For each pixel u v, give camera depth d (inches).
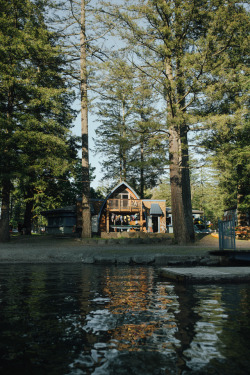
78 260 531.8
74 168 905.5
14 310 161.0
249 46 696.4
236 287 249.1
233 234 498.3
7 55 821.9
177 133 740.7
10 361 94.3
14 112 877.2
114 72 724.7
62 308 166.1
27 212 1280.8
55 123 884.0
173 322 137.3
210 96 697.0
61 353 100.9
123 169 1517.0
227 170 766.5
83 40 954.7
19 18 905.5
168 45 658.2
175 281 287.7
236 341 111.7
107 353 100.6
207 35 638.5
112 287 246.4
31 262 519.8
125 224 1451.8
